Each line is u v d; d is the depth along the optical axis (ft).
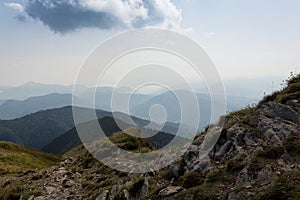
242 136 45.16
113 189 53.67
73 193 62.80
